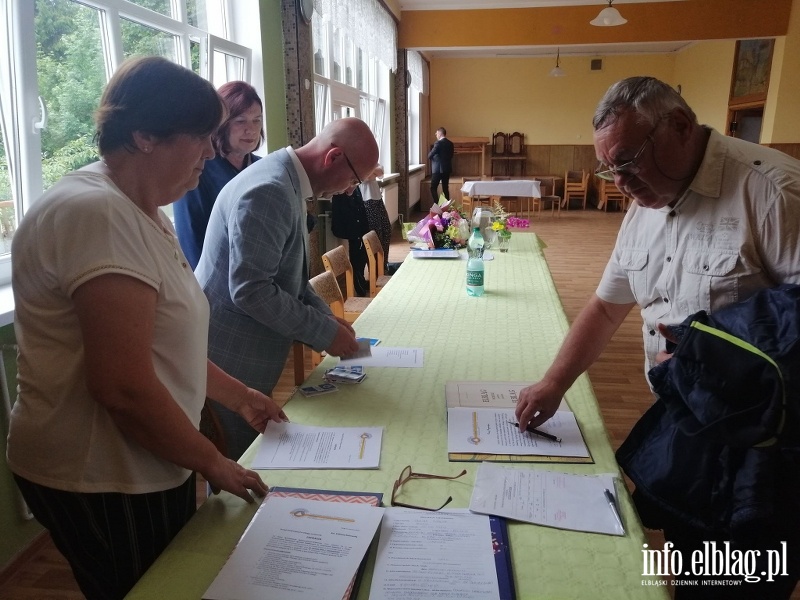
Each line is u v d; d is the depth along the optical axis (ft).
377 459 3.80
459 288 8.46
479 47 25.90
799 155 25.25
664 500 3.74
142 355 2.80
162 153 3.05
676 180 3.99
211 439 4.56
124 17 8.73
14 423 3.16
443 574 2.77
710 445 3.57
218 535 3.11
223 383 4.16
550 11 25.04
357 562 2.81
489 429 4.17
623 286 4.78
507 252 11.27
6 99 6.79
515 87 39.32
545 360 5.62
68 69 7.59
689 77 36.68
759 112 29.94
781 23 24.13
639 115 3.81
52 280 2.85
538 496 3.38
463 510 3.27
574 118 39.34
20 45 6.63
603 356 12.26
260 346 5.47
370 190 16.88
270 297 4.81
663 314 4.39
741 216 3.79
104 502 3.14
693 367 3.27
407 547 2.95
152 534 3.33
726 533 3.60
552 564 2.89
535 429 4.14
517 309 7.38
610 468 3.72
